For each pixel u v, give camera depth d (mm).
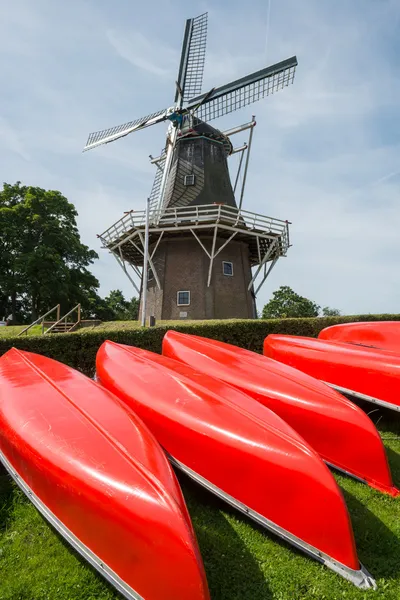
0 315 33531
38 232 31922
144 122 23656
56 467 3084
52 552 3285
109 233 20047
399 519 3744
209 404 4027
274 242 19000
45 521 3688
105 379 5457
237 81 21750
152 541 2531
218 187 21594
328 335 9109
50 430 3422
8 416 3840
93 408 3803
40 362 5508
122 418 3639
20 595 2842
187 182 21438
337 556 3021
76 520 2904
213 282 19203
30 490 3379
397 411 5922
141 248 20609
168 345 7359
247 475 3404
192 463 3789
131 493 2715
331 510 3051
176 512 2588
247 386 5105
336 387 6148
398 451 5324
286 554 3242
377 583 2963
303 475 3176
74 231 34938
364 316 13172
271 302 49219
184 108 22719
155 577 2494
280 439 3449
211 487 3613
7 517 3779
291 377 5129
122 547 2641
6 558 3229
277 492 3250
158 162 25203
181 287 19406
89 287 35875
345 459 4352
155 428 4188
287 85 20703
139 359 5641
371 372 5730
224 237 19750
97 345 8328
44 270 29000
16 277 30094
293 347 7059
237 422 3705
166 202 21875
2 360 5820
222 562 3156
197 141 22109
